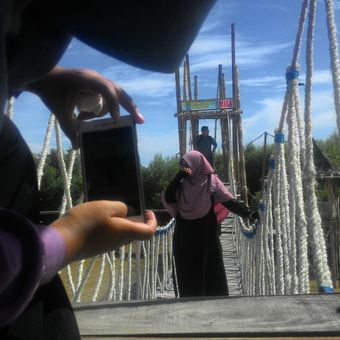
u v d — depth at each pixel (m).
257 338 1.73
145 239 1.05
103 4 0.98
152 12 0.98
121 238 1.01
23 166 1.17
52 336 1.14
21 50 1.01
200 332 1.76
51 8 1.01
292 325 1.77
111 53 1.07
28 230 0.78
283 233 3.40
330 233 8.85
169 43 1.05
